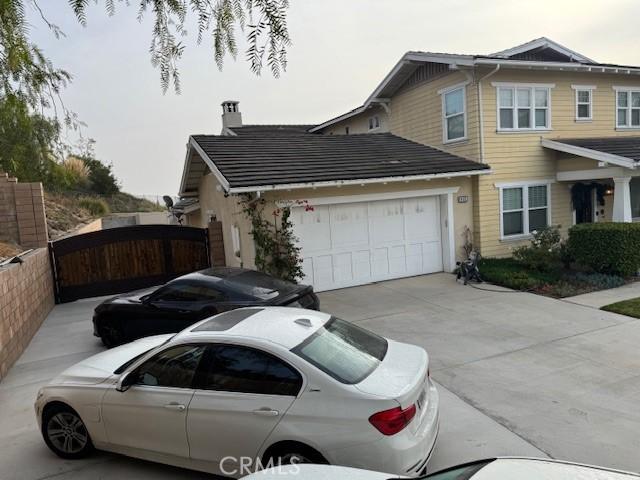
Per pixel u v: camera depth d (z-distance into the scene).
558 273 12.29
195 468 4.17
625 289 10.93
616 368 6.48
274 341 4.02
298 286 8.02
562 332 8.08
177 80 3.44
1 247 11.29
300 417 3.66
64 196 25.80
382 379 3.85
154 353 4.38
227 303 7.41
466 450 4.59
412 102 16.73
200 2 3.19
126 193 38.81
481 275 12.32
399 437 3.53
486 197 13.95
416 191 12.83
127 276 13.98
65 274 13.34
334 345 4.21
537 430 4.94
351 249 12.24
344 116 20.44
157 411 4.21
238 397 3.90
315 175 11.27
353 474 3.07
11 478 4.47
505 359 6.97
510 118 14.37
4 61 4.02
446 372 6.60
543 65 13.84
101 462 4.68
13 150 8.76
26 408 6.13
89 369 4.99
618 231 11.51
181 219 25.42
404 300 10.74
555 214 15.28
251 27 3.15
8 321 7.78
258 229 10.95
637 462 4.34
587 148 13.73
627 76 16.45
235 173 10.93
